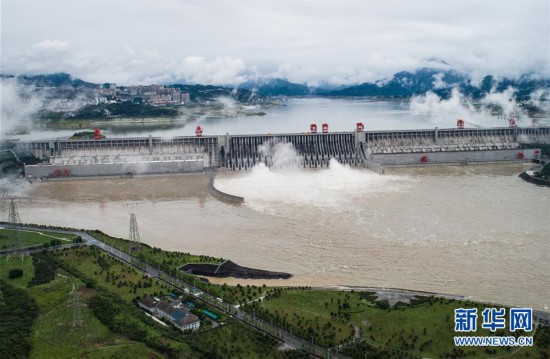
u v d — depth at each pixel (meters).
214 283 199.12
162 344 151.62
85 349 150.75
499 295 189.62
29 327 162.00
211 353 147.38
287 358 146.50
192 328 162.38
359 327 161.62
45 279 193.88
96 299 177.12
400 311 170.88
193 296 183.62
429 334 157.00
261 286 196.00
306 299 180.25
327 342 153.12
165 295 184.00
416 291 189.88
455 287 196.25
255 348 151.25
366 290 188.50
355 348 150.62
